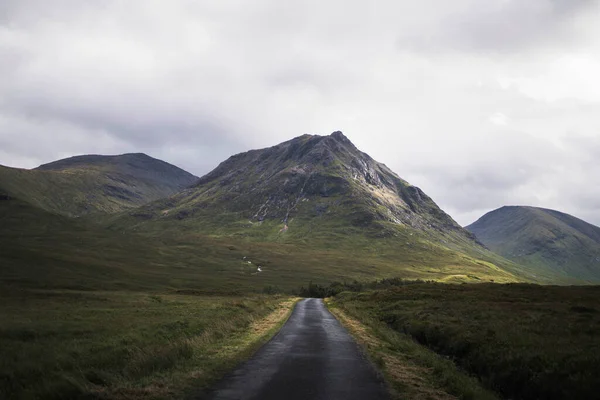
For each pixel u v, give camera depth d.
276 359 18.42
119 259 182.62
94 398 11.34
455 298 53.88
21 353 16.52
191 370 15.34
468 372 17.94
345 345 23.45
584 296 50.59
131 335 22.66
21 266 125.31
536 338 20.66
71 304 52.38
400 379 15.34
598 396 12.53
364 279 197.62
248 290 127.75
